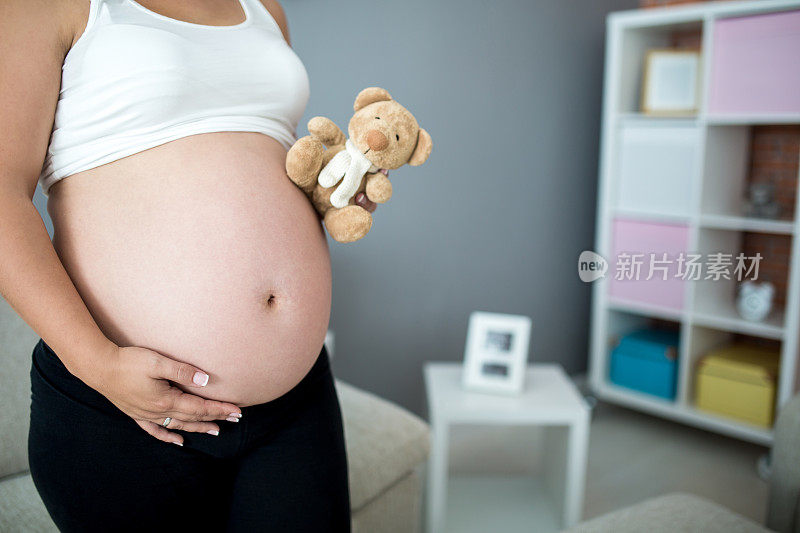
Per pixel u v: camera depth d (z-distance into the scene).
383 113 0.86
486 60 2.52
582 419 1.88
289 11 2.01
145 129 0.77
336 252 2.26
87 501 0.77
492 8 2.50
